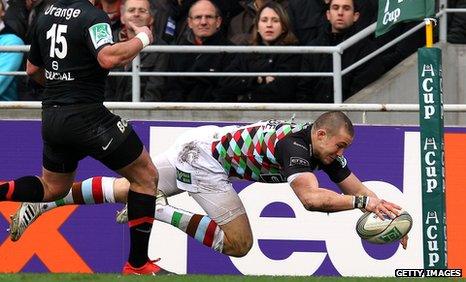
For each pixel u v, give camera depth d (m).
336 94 29.52
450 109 28.38
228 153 24.17
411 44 31.94
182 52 29.38
